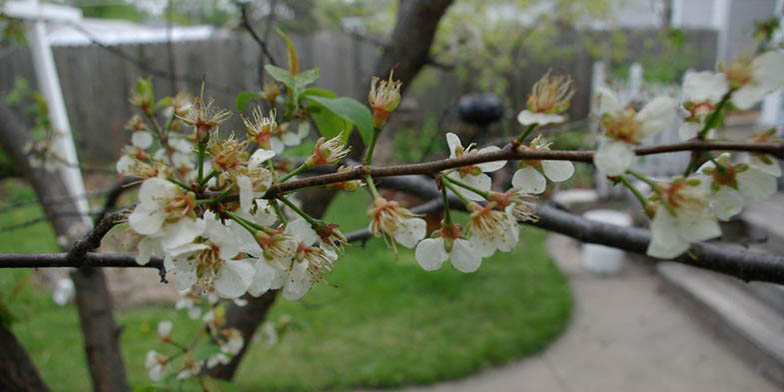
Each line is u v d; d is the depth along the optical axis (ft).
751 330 12.30
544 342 13.14
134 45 28.25
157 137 5.20
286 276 2.64
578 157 2.25
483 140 19.63
